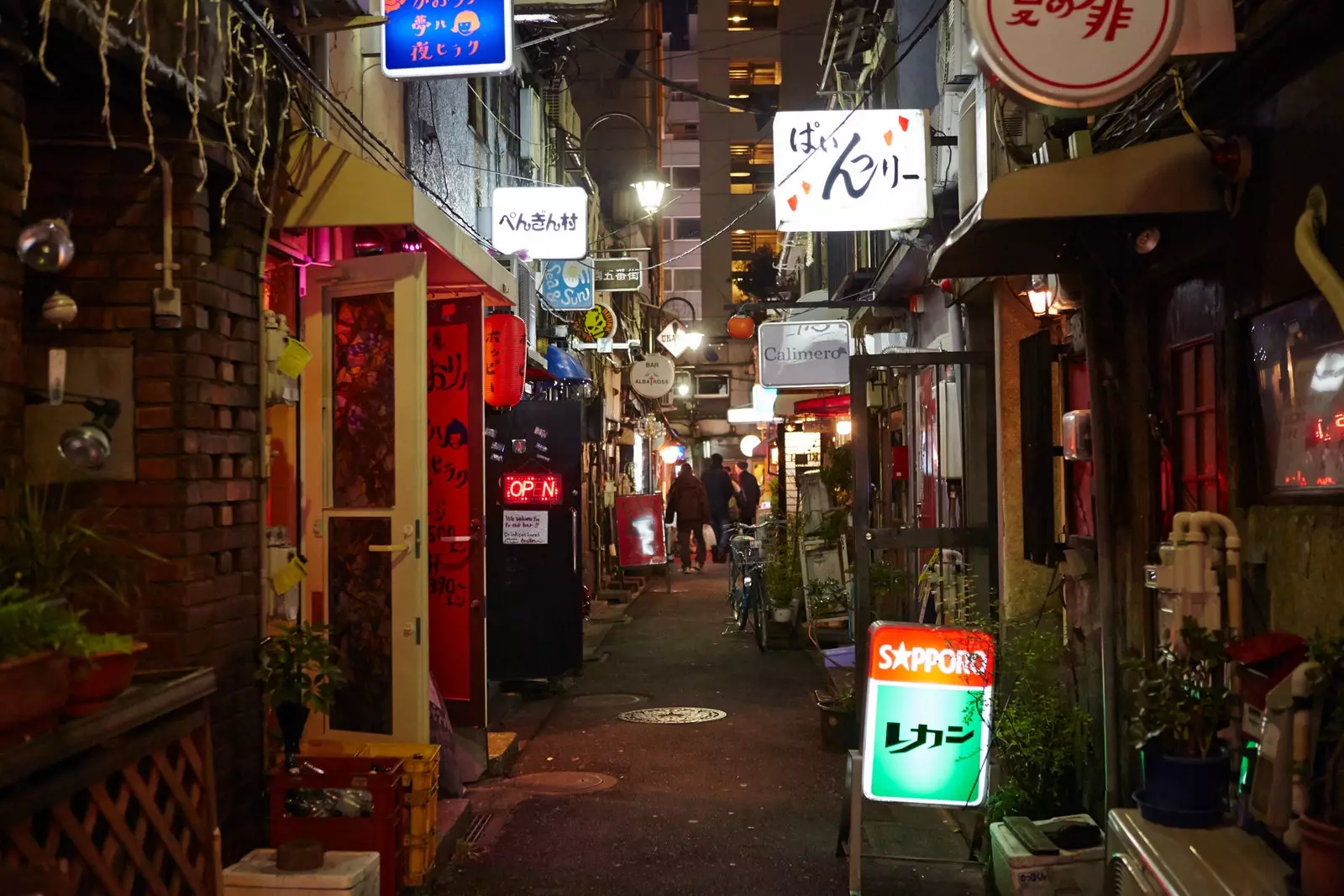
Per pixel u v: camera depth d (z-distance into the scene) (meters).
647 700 10.65
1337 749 3.11
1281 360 4.09
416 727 6.20
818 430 20.25
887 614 11.66
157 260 4.93
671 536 29.59
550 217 12.16
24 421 4.21
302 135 5.84
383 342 6.44
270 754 5.67
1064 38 3.88
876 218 7.88
